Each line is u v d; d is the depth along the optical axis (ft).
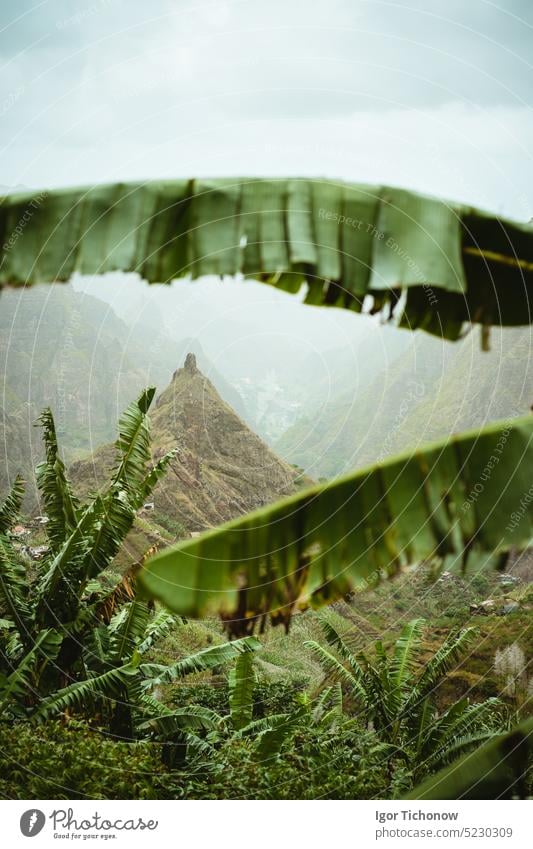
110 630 30.81
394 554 8.39
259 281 7.55
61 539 31.65
